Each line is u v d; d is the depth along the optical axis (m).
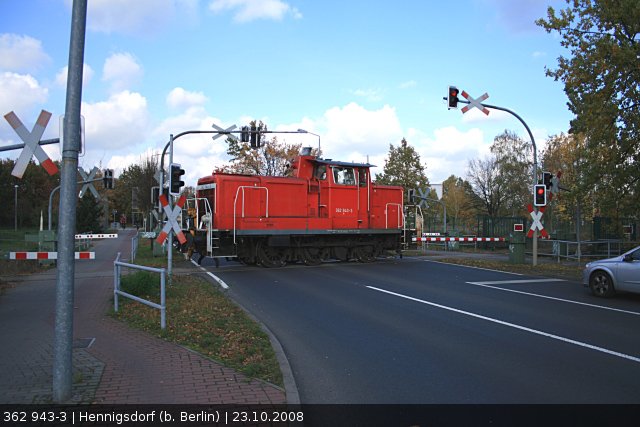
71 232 4.68
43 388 4.93
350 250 21.05
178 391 4.91
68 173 4.70
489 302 10.99
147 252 26.09
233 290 12.68
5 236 38.31
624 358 6.56
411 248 22.81
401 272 17.03
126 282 10.59
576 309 10.24
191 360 5.99
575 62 16.55
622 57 14.98
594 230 24.14
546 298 11.69
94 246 31.70
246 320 8.50
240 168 35.28
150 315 8.70
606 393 5.23
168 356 6.16
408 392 5.25
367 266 19.25
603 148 16.67
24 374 5.39
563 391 5.29
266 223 18.42
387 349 7.01
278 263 19.06
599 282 12.05
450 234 31.41
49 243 19.05
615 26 15.98
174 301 10.16
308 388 5.38
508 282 14.62
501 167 48.59
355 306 10.41
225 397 4.77
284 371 5.67
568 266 18.89
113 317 8.73
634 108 16.12
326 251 20.22
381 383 5.55
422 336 7.78
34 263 18.06
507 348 7.06
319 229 19.56
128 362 5.87
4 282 13.52
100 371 5.50
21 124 5.11
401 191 22.59
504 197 48.78
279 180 18.86
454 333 7.99
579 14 16.73
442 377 5.77
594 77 16.22
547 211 34.06
